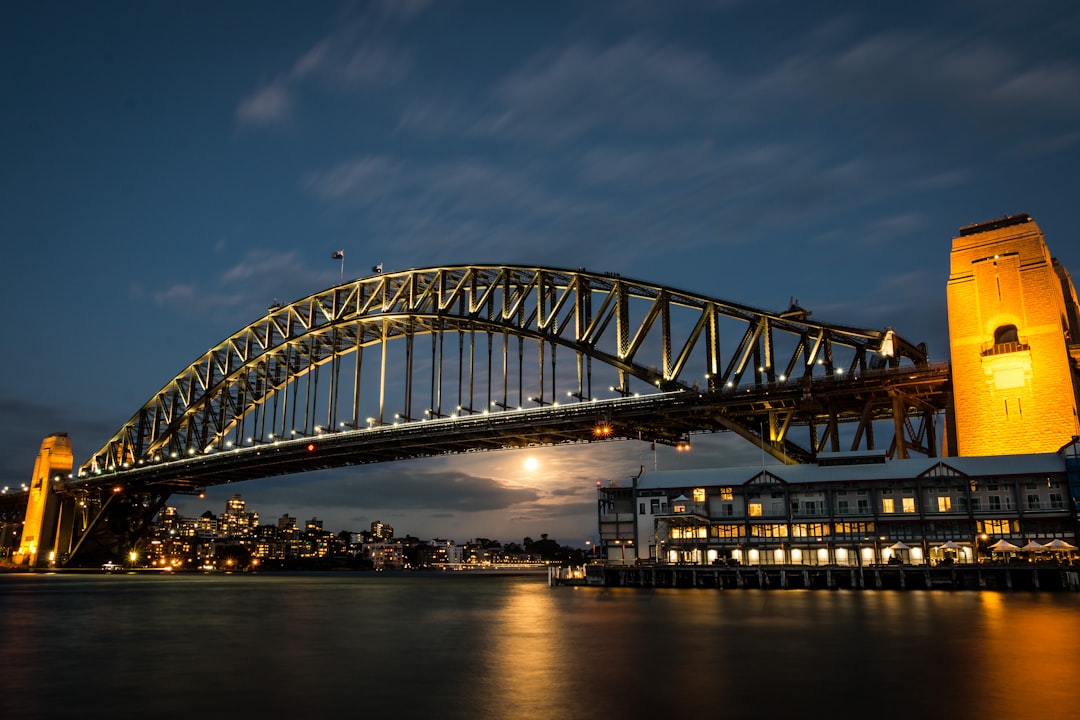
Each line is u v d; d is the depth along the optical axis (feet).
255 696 94.89
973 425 278.26
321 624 186.19
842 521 283.18
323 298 490.49
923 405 312.71
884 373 295.69
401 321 442.50
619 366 353.72
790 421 320.91
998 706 85.87
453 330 422.82
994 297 282.15
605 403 352.28
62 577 556.51
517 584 491.72
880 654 121.19
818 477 289.94
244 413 526.98
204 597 316.19
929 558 268.62
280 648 139.03
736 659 118.93
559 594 289.33
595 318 367.25
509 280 399.24
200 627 179.83
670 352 344.90
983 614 174.81
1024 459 263.90
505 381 390.42
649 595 261.03
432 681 103.50
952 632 144.56
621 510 329.72
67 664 121.19
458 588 422.82
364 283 465.47
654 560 311.68
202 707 89.40
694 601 227.61
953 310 289.12
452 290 431.43
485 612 217.56
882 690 94.68
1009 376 274.57
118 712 87.56
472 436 398.01
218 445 542.98
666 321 348.38
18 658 128.36
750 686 97.91
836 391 302.66
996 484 264.31
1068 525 254.27
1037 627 150.82
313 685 101.40
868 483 280.92
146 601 286.05
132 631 171.42
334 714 85.35
